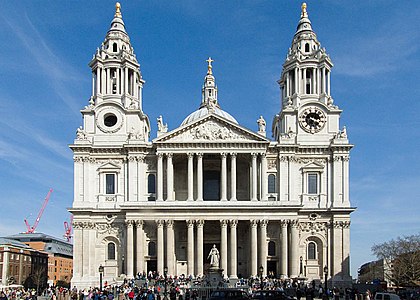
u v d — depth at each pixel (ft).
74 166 380.58
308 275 370.32
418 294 299.79
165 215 359.25
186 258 374.43
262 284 302.86
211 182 396.37
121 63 400.06
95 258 371.56
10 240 591.78
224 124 375.04
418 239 555.28
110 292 279.90
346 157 380.99
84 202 376.89
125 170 382.42
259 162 375.25
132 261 357.61
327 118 390.42
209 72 511.40
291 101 398.01
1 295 284.61
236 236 360.28
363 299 262.06
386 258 583.99
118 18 419.95
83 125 390.42
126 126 390.63
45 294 344.28
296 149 381.19
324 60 396.78
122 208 358.43
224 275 349.82
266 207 357.61
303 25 416.46
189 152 371.97
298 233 360.28
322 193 379.35
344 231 372.79
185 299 262.88
